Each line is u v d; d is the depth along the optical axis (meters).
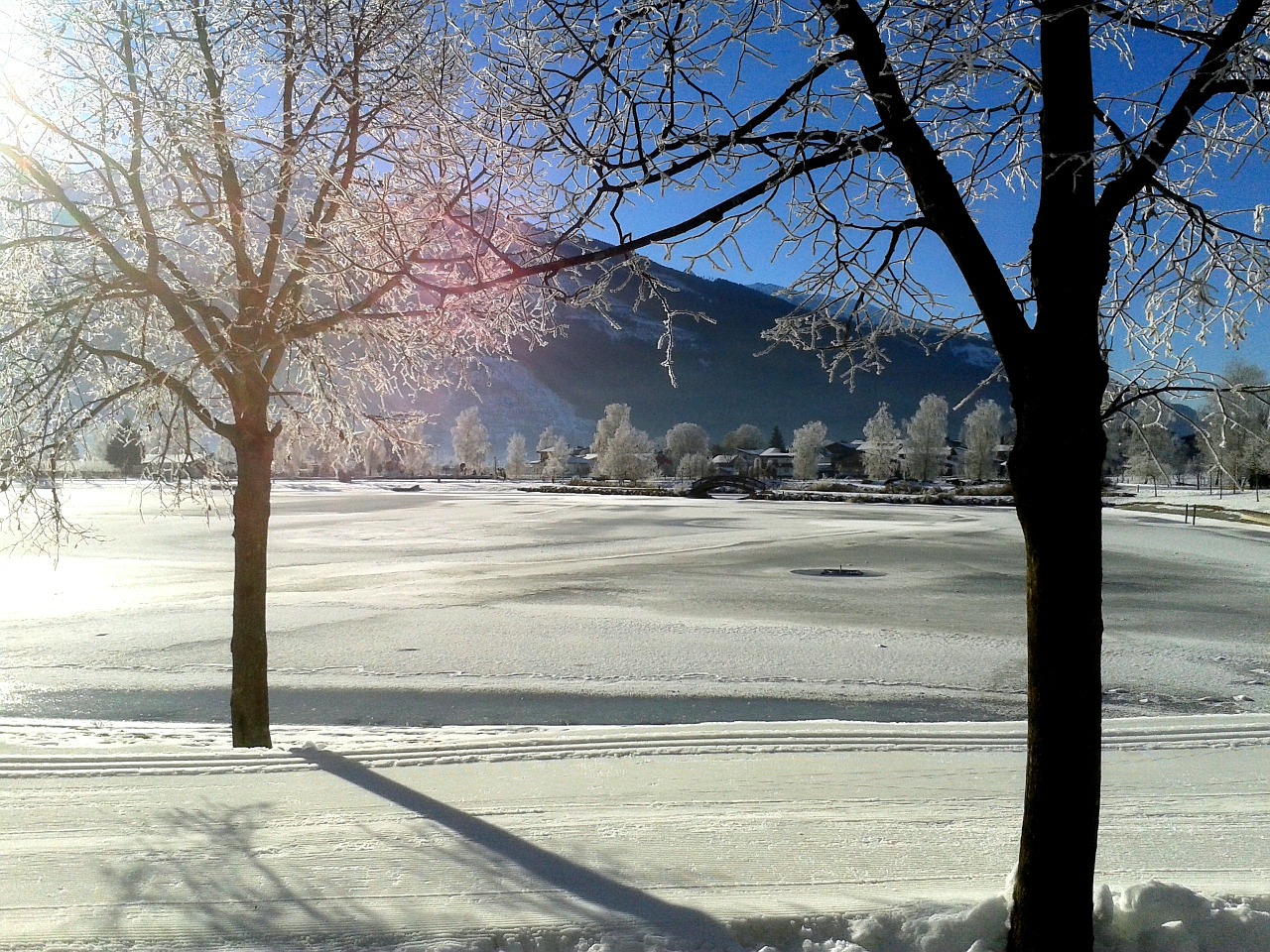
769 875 4.55
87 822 5.30
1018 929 3.58
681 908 4.16
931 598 20.69
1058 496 3.46
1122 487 82.94
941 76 4.11
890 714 10.67
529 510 59.25
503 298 7.21
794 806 5.66
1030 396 3.55
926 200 3.82
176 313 7.57
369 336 8.27
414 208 6.96
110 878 4.53
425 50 7.03
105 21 7.29
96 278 7.58
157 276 7.46
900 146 3.82
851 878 4.53
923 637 15.75
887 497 78.81
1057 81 3.60
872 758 6.79
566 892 4.35
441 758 6.73
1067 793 3.46
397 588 21.89
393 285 6.78
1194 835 5.21
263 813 5.47
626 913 4.12
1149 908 3.77
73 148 7.74
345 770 6.39
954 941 3.75
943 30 4.15
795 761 6.69
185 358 8.28
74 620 17.28
